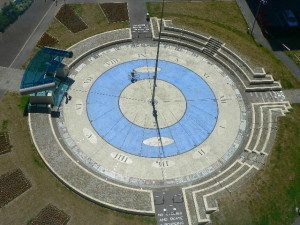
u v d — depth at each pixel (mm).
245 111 54000
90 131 50594
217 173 47656
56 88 53875
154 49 60531
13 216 42125
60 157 46750
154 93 53062
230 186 45062
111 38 60844
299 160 48281
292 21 66062
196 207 43188
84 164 47625
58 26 62469
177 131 51188
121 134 50500
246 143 50375
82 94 54188
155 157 48656
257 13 64750
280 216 43625
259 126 51562
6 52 58281
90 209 42969
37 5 65438
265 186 45375
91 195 43594
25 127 49719
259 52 60750
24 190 44125
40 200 43438
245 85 56438
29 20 63094
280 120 52281
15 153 47219
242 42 61875
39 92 50812
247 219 42719
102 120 51719
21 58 57688
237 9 67812
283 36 64188
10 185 44438
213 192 44344
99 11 65250
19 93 53219
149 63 58531
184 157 48875
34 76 50938
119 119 51938
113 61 58375
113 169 47406
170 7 66875
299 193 45562
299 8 69000
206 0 68750
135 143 49750
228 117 53156
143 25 63531
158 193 45250
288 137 50406
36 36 60812
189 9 66875
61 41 60156
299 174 47062
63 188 44500
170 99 54438
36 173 45625
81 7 65688
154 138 50344
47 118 50438
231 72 58281
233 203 43562
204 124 52188
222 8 67750
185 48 61062
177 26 62562
